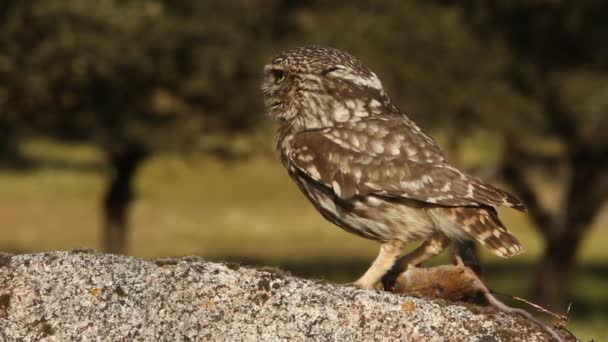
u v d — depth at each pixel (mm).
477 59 17969
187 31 18922
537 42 18312
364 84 5762
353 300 4816
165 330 4832
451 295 5359
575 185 21234
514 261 29984
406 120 5762
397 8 18094
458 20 18203
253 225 36156
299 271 25688
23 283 4840
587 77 18422
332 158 5539
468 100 17750
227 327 4824
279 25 20234
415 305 4809
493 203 5301
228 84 19859
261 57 19500
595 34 17953
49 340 4801
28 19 18156
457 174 5387
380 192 5402
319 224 36875
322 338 4793
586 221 21297
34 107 19109
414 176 5375
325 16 18422
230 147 21125
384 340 4777
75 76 18266
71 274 4859
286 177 46969
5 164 46031
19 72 18375
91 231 32781
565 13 17578
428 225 5434
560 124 19234
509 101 18109
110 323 4828
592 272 28844
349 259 29109
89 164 47500
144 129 20000
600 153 20219
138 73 18656
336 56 5840
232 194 42781
